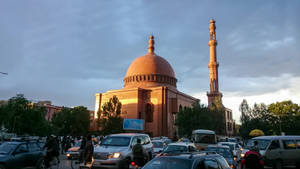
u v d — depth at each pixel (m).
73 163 19.67
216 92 74.50
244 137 64.00
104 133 46.69
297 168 18.45
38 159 14.58
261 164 11.79
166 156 7.31
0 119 40.62
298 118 58.66
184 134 48.47
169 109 57.84
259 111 64.12
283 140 17.58
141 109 58.91
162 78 66.50
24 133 43.75
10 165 12.45
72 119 70.19
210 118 50.00
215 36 79.69
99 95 65.75
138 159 12.71
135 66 68.94
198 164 6.86
